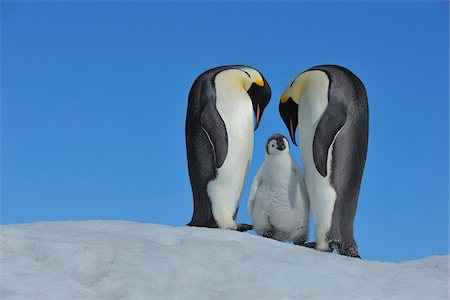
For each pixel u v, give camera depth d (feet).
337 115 24.75
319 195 25.14
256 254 20.48
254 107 29.35
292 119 28.99
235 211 26.81
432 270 21.35
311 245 25.53
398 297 17.98
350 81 25.64
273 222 26.16
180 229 22.71
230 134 25.82
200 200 26.76
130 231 22.15
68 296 15.67
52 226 22.35
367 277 19.70
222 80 26.63
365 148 25.61
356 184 25.43
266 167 25.85
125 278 17.58
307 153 25.39
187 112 27.40
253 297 17.31
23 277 16.38
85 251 18.62
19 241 19.42
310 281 18.40
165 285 17.61
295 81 26.86
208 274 18.38
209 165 26.32
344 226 25.31
